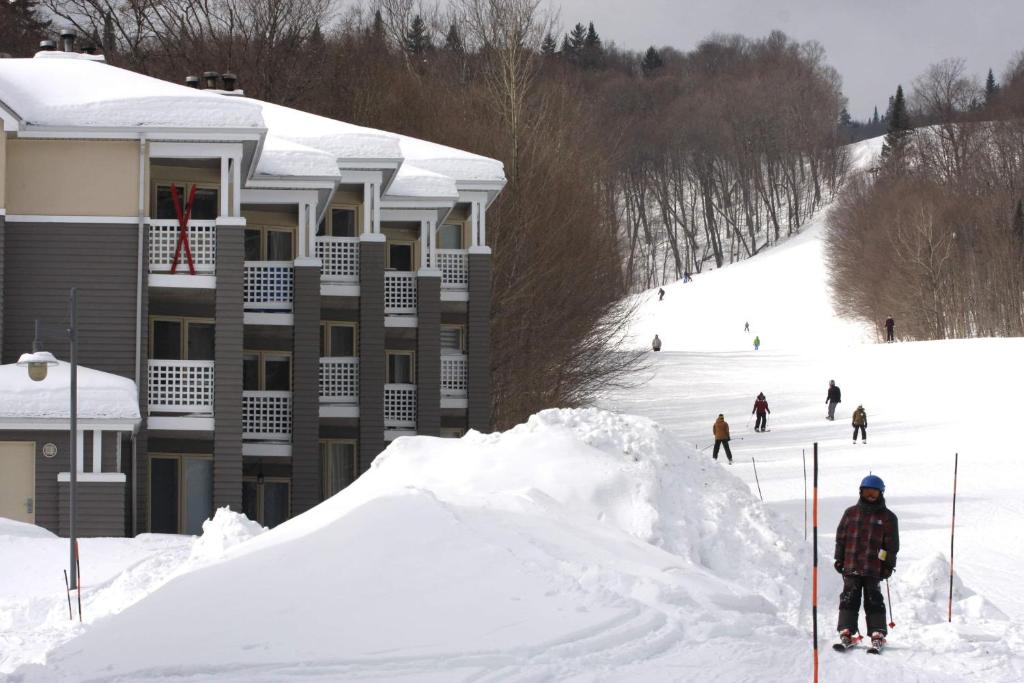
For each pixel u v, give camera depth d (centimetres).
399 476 2623
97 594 2523
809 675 1662
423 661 1591
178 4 9650
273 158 4666
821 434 7700
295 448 4625
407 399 5184
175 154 4103
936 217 14962
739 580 2373
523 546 2095
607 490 2488
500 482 2519
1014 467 5875
